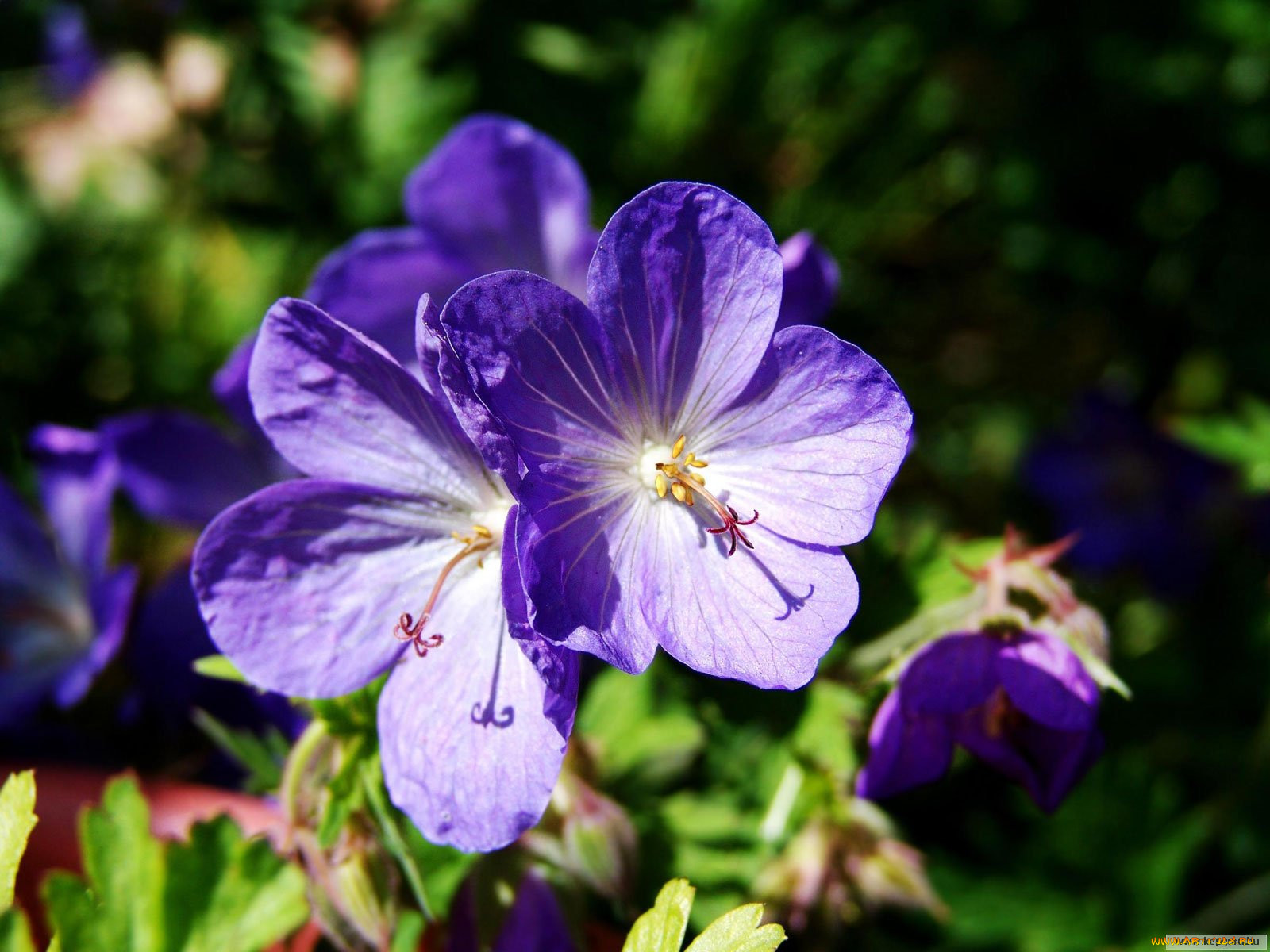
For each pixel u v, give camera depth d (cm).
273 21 28
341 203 29
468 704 16
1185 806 26
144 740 22
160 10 29
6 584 22
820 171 31
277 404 16
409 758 16
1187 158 29
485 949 17
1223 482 29
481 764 15
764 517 16
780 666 16
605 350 16
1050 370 33
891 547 20
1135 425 30
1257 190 29
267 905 18
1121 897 24
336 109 29
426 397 16
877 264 32
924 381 32
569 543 16
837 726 19
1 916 16
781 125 30
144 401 29
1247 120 28
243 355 19
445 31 28
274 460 21
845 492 16
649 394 16
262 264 30
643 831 19
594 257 16
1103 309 32
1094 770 24
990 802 25
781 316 18
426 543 16
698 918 19
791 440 16
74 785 21
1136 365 32
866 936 22
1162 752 26
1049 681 17
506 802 15
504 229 19
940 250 32
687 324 16
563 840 18
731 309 16
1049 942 24
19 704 22
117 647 21
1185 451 29
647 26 29
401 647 16
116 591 20
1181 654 27
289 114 28
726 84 29
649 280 16
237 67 28
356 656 16
